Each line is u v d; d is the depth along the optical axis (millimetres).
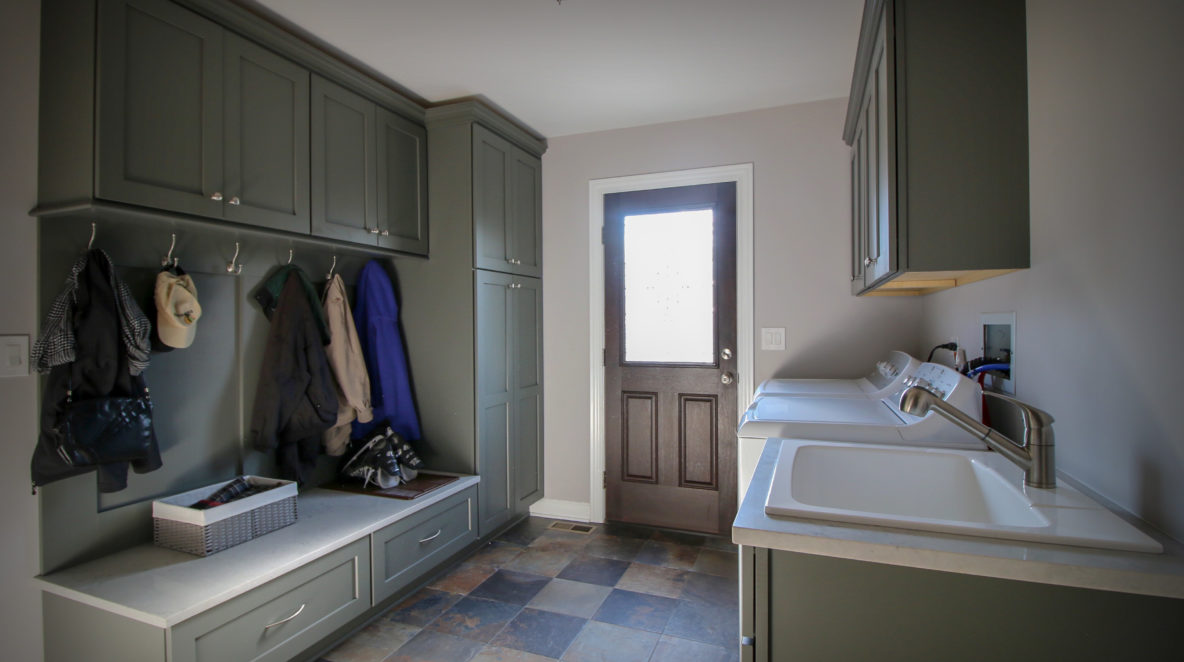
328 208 2232
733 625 2117
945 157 1488
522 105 2834
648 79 2539
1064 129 1279
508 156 3004
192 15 1734
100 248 1760
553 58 2326
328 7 1920
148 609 1448
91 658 1534
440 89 2623
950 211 1487
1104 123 1126
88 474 1727
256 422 2184
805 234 2842
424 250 2777
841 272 2785
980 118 1473
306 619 1804
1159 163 967
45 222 1612
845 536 949
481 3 1908
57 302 1577
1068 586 859
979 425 1216
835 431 1693
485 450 2789
